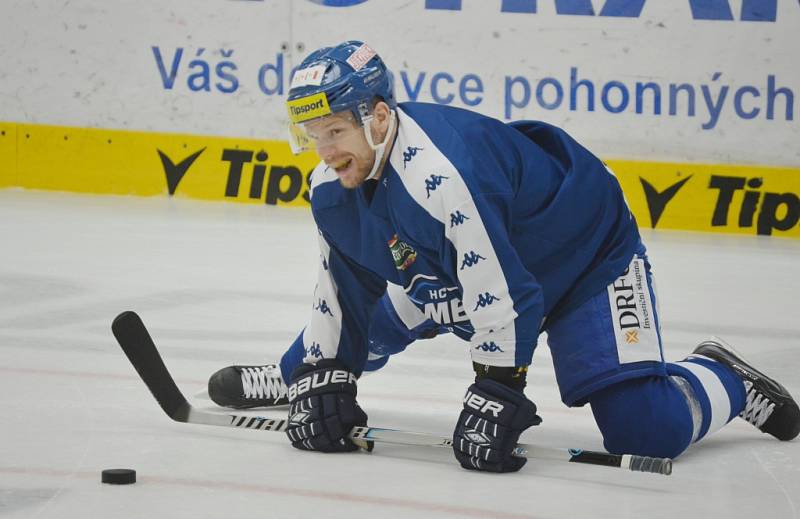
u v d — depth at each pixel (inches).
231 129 1210.6
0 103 1237.7
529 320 327.0
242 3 1197.7
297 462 340.5
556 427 409.1
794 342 597.3
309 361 366.9
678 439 348.8
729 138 1143.0
